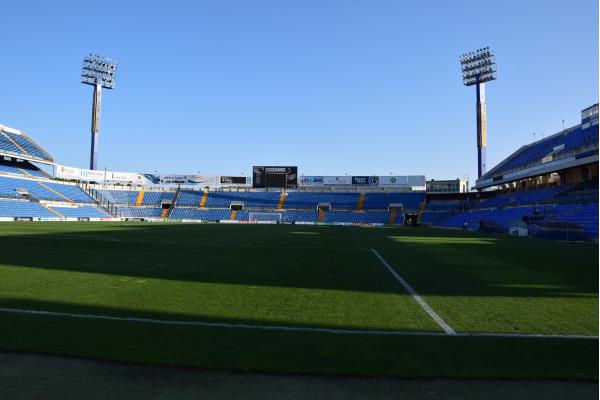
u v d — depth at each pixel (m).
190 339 5.78
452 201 77.38
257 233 36.84
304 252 19.56
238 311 7.52
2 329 6.17
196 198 85.31
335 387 4.25
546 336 6.07
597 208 34.62
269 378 4.46
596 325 6.69
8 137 67.44
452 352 5.33
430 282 11.04
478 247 23.62
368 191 87.50
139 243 22.78
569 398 4.03
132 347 5.39
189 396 4.02
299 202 83.75
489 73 68.69
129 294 8.97
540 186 57.88
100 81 80.00
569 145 46.72
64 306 7.75
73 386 4.23
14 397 3.96
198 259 15.96
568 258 17.62
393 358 5.09
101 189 82.19
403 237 33.72
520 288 10.18
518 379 4.49
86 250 18.62
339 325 6.63
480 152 69.50
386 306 8.05
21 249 18.61
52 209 64.25
